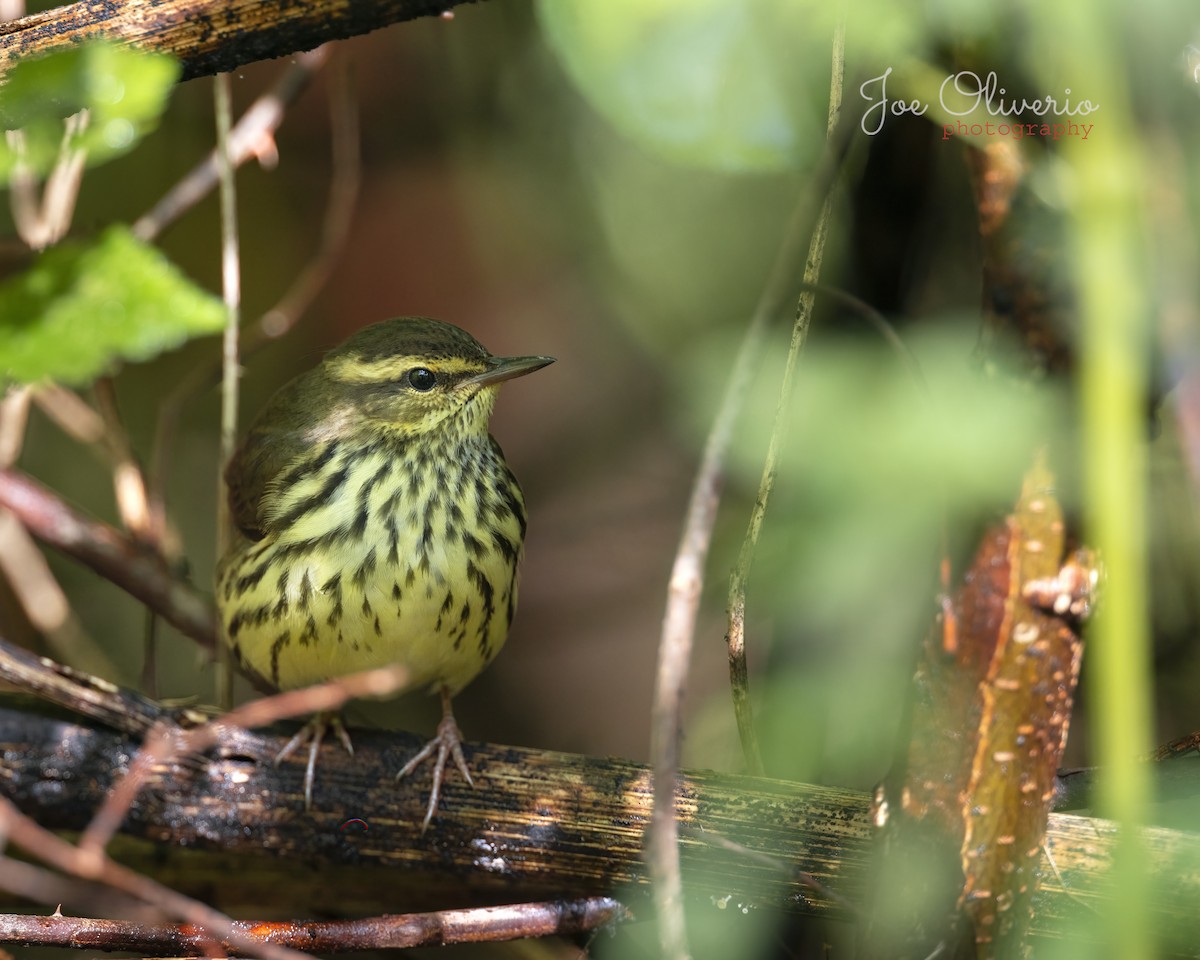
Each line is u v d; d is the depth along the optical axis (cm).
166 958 397
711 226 412
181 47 396
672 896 393
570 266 417
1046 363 395
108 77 393
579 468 418
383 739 400
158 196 417
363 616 402
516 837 399
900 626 400
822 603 398
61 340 392
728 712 406
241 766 400
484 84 416
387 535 402
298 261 419
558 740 417
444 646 403
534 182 416
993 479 394
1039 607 395
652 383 417
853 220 404
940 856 396
